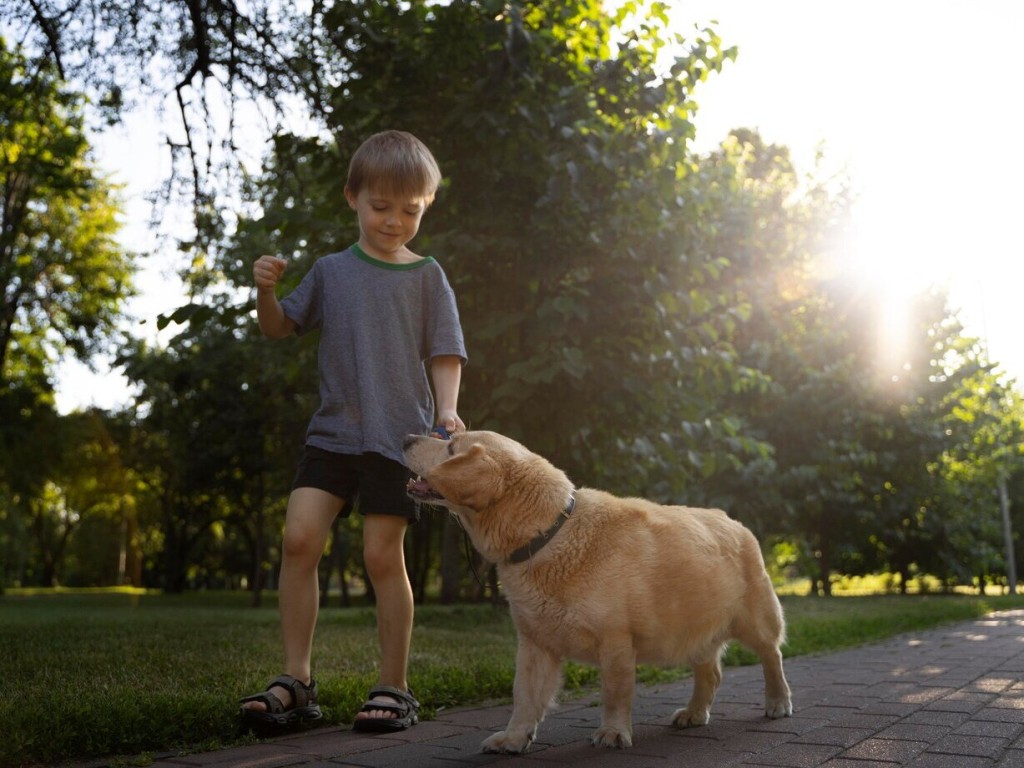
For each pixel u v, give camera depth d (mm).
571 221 8133
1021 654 6945
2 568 38875
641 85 8852
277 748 3379
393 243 3953
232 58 8484
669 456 8914
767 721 3955
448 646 6883
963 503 25906
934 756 3115
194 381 21000
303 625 3768
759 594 4000
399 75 8680
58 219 21797
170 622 9789
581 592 3307
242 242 10469
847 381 18953
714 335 8969
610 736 3348
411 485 3510
